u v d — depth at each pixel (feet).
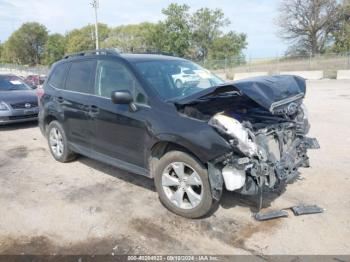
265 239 11.55
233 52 202.90
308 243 11.26
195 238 11.77
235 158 11.41
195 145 11.82
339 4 166.71
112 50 16.90
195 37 204.64
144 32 218.18
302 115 14.89
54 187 16.49
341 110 33.63
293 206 13.47
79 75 17.87
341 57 107.86
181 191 12.98
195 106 12.62
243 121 12.16
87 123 16.76
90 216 13.52
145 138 13.64
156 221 12.96
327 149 20.70
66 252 11.23
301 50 177.88
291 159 13.38
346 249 10.91
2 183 17.21
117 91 13.83
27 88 35.29
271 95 11.71
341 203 13.80
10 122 30.17
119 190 15.88
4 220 13.41
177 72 15.70
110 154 15.84
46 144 24.86
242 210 13.46
